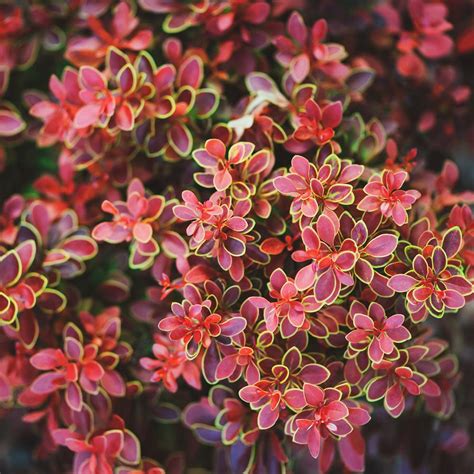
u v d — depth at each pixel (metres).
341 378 0.66
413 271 0.63
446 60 0.75
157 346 0.66
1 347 0.70
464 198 0.69
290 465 0.68
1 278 0.66
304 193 0.63
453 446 0.71
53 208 0.71
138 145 0.69
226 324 0.64
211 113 0.69
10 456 0.74
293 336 0.65
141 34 0.70
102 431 0.68
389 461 0.71
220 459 0.70
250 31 0.71
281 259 0.66
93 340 0.69
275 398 0.63
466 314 0.74
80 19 0.73
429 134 0.73
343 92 0.70
